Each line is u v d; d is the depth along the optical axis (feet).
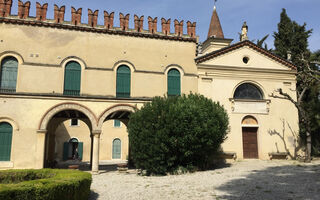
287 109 79.77
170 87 73.61
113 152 126.41
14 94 61.67
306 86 76.48
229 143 74.08
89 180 35.99
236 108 76.48
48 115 62.90
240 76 78.64
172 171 56.44
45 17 67.05
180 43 76.64
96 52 69.41
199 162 59.26
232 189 38.83
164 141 54.13
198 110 56.03
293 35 105.40
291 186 39.34
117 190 41.39
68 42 67.87
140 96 70.54
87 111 65.41
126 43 72.23
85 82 67.21
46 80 64.75
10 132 60.90
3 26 64.13
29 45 65.00
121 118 83.46
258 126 77.00
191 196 35.99
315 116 85.76
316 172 50.34
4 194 23.45
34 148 60.95
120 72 70.69
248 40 80.48
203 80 76.02
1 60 63.00
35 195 25.66
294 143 77.82
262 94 79.97
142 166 58.39
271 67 81.25
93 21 70.59
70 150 128.57
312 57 92.84
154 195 37.29
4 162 59.21
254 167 61.00
